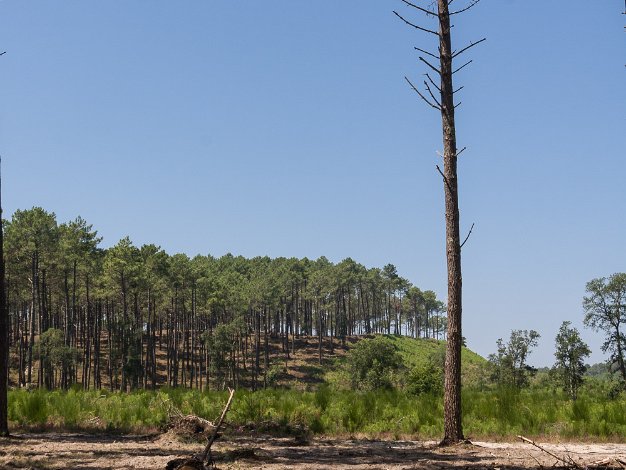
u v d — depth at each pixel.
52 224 79.44
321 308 155.75
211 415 16.91
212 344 92.81
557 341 56.03
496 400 18.05
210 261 158.62
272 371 102.69
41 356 69.88
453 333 13.50
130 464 9.31
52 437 13.80
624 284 65.69
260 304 125.88
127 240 93.00
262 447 12.62
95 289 88.88
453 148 13.98
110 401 18.88
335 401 19.05
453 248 13.72
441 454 11.78
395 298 199.62
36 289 75.62
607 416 16.08
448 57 14.16
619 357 66.19
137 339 87.56
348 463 10.18
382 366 79.75
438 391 21.67
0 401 13.34
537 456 11.45
